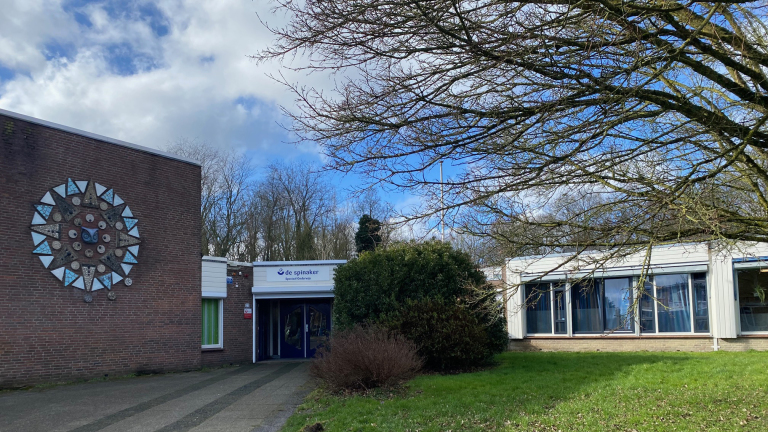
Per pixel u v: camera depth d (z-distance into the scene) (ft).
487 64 18.58
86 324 47.37
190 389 41.45
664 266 57.06
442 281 47.39
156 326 52.95
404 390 34.04
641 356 48.19
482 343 43.14
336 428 25.09
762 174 19.75
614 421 24.25
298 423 27.09
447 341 41.47
